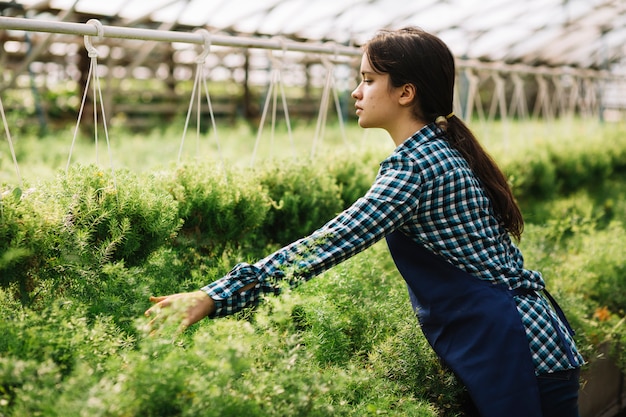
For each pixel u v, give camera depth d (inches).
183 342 65.1
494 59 477.7
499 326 66.7
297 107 540.7
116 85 403.9
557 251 148.9
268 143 290.0
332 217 116.8
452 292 68.9
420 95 71.4
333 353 75.2
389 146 164.2
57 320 62.2
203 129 403.2
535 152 214.2
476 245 68.9
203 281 87.1
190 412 50.8
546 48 486.9
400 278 105.7
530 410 65.4
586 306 119.7
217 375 53.4
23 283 70.6
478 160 72.4
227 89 548.7
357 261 97.4
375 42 72.1
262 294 64.2
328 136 334.3
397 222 66.4
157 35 91.6
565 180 230.7
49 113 402.9
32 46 362.3
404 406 70.4
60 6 263.6
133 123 433.7
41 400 51.3
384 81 71.7
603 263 134.6
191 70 484.4
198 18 307.4
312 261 64.3
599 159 245.8
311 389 58.3
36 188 77.1
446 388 78.2
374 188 67.0
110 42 363.9
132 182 83.0
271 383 56.7
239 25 330.3
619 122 350.6
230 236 99.0
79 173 80.4
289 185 112.3
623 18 438.0
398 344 79.6
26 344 58.6
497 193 72.3
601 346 114.0
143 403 51.8
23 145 240.5
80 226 75.5
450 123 73.5
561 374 68.3
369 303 87.3
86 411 47.5
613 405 121.8
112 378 55.7
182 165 98.0
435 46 71.1
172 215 82.7
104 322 66.3
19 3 253.0
